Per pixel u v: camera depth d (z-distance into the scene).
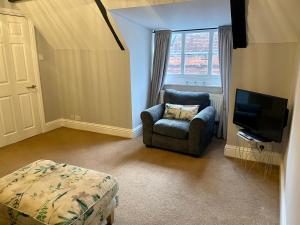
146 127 3.48
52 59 4.31
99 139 3.98
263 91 2.96
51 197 1.60
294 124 2.02
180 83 4.38
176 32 4.18
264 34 2.71
